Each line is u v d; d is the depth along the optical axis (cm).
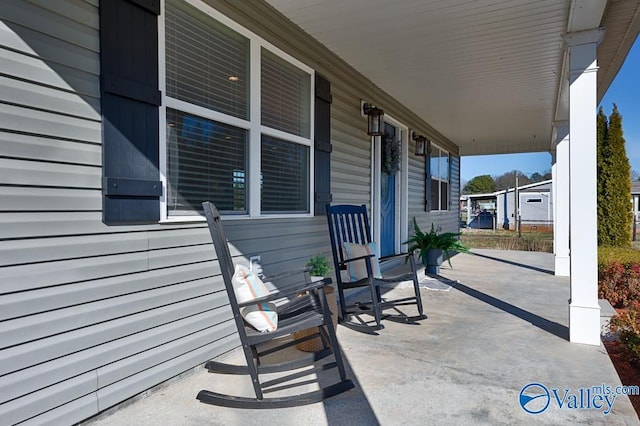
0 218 168
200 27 273
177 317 253
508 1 309
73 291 195
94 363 204
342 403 222
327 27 363
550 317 395
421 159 769
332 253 416
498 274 659
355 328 354
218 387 245
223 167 294
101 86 205
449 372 263
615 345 350
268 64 343
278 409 217
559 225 652
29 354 177
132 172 221
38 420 180
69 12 192
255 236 326
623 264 541
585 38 316
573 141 323
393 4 317
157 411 215
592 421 205
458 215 1137
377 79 513
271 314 237
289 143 372
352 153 496
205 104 277
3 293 169
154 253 238
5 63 169
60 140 189
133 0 221
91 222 203
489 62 444
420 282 570
